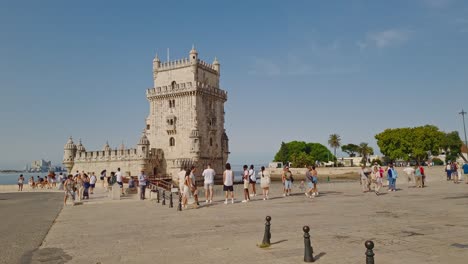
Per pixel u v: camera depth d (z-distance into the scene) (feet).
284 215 69.05
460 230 49.60
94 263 39.75
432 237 45.78
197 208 88.22
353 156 634.43
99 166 270.67
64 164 282.77
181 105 264.52
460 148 455.63
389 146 393.09
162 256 41.65
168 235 53.93
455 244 41.91
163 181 219.61
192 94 260.01
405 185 144.97
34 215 84.48
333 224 57.26
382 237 46.73
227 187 95.81
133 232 57.77
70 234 57.93
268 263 36.94
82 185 127.13
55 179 220.84
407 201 85.66
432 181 171.53
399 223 56.34
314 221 60.75
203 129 267.18
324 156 545.03
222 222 64.08
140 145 252.01
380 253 38.88
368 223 57.21
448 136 450.71
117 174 146.61
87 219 75.77
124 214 82.64
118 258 41.55
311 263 36.24
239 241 47.60
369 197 98.89
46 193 177.37
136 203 112.06
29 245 49.78
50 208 101.14
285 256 39.32
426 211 68.18
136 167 252.83
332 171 433.07
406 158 381.60
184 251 43.50
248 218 67.31
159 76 281.13
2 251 46.34
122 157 259.39
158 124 273.75
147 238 52.37
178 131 263.90
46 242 51.83
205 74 280.72
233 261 38.24
